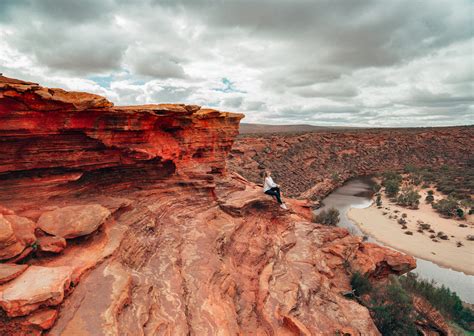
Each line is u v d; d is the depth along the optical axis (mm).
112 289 8742
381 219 78250
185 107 17312
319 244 21844
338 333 12578
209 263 13156
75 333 7074
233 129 26203
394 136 188625
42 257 9406
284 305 13484
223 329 9758
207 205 19172
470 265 51469
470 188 102562
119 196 15414
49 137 11477
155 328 8539
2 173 10922
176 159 19328
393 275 22969
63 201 12578
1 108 9641
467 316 27844
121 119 13555
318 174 131375
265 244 18328
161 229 14867
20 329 6734
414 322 16766
